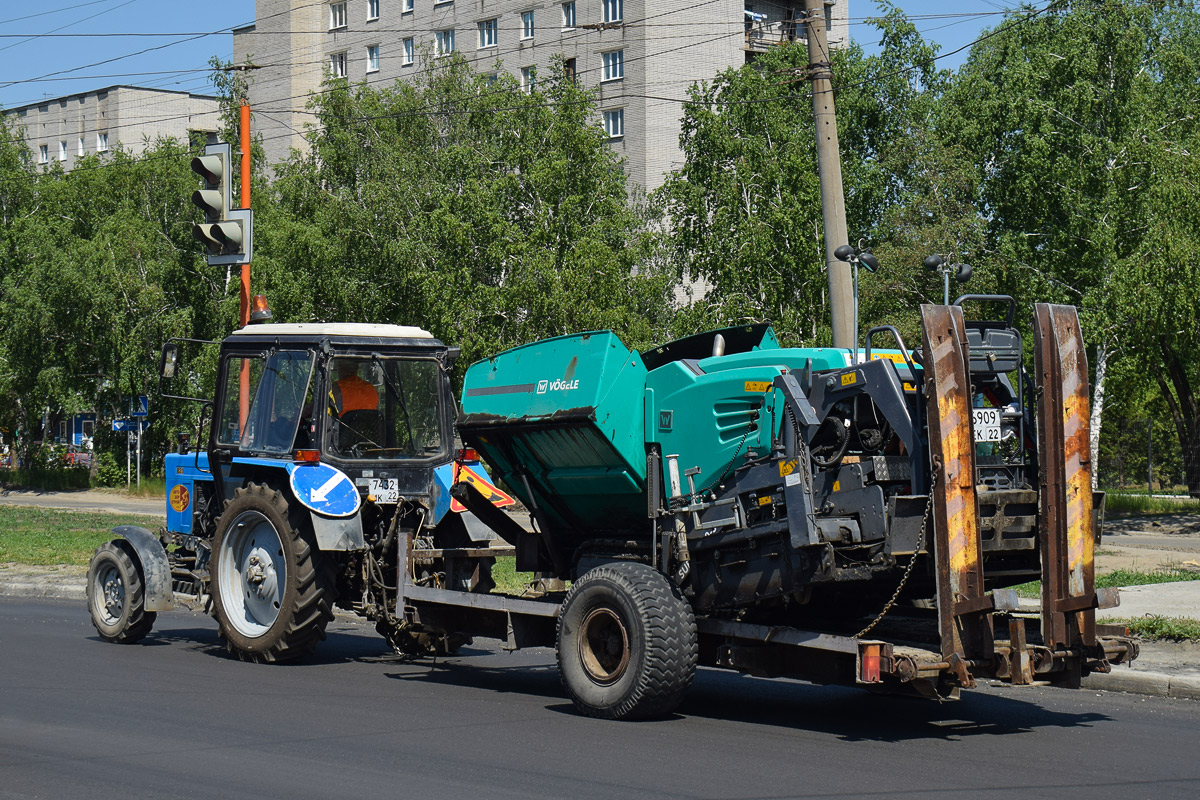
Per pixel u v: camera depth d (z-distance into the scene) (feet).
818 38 50.67
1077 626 26.61
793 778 22.45
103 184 174.50
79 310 156.97
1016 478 27.32
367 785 21.95
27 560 64.90
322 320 126.82
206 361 139.03
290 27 219.82
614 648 28.43
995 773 22.89
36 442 201.36
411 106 134.41
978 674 25.88
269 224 139.13
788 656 27.48
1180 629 36.70
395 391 37.88
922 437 26.25
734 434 28.37
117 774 22.79
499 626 32.96
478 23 195.00
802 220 100.58
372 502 36.55
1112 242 89.86
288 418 37.37
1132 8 96.22
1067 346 26.63
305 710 29.30
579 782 22.16
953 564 24.97
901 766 23.48
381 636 43.96
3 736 26.09
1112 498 108.37
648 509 29.78
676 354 32.58
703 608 29.01
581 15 180.55
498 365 32.96
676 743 25.61
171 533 42.70
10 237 174.09
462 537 37.40
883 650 25.09
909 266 90.99
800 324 100.48
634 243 120.67
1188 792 21.49
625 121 175.83
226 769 23.17
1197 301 80.94
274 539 37.40
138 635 40.83
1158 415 158.40
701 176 109.60
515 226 110.32
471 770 23.11
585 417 29.55
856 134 118.11
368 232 123.34
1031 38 100.68
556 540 34.35
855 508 26.17
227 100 144.05
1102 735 26.66
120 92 274.77
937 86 117.29
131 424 155.84
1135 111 93.04
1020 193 98.37
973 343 26.84
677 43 175.01
